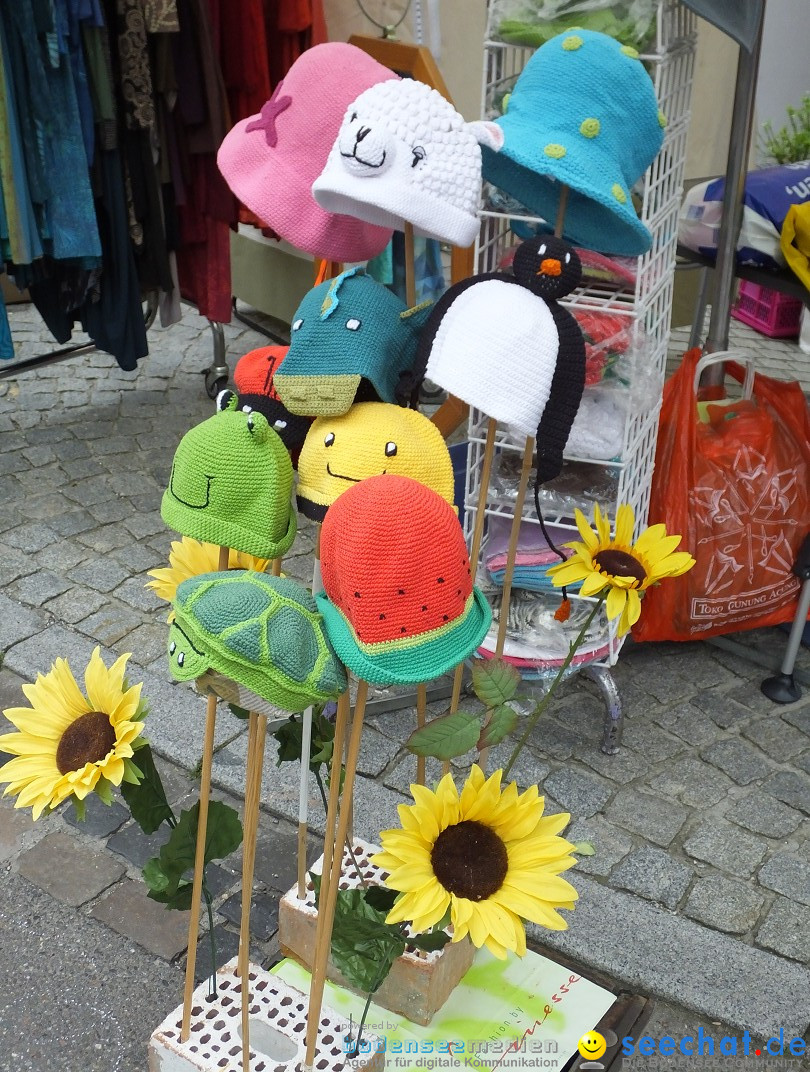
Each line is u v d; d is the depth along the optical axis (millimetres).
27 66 3043
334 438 1365
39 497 3490
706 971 1895
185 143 3555
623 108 1566
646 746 2518
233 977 1649
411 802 2281
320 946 1394
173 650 1180
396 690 2621
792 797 2369
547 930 1967
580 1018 1736
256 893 2074
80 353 4223
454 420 2922
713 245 2994
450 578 1142
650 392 2232
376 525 1119
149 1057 1582
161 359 4582
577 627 2377
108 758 1254
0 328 3475
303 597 1207
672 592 2557
